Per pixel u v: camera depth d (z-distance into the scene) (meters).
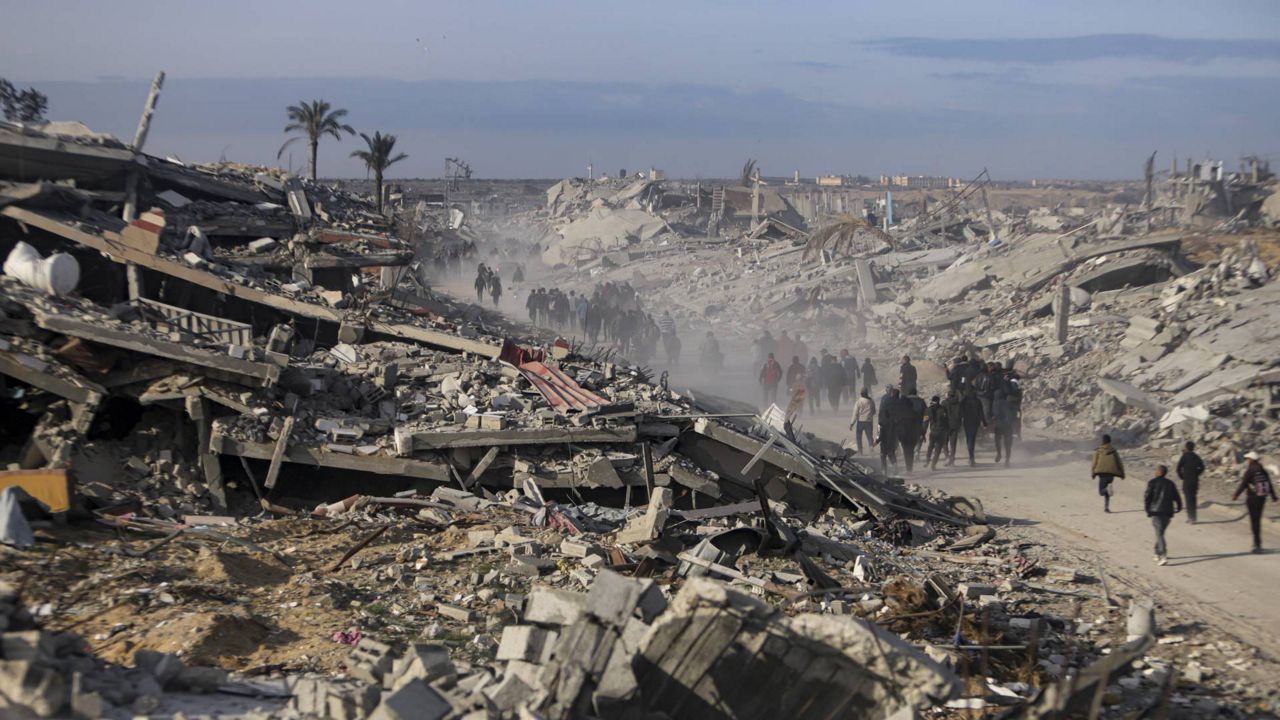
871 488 18.86
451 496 16.03
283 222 30.30
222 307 22.86
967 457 23.94
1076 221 56.12
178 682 8.19
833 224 54.16
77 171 25.61
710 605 7.52
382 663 8.64
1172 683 10.44
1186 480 17.39
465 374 19.52
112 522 13.13
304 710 7.86
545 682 7.45
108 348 15.81
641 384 22.17
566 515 15.68
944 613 11.85
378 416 17.72
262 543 13.55
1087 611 13.09
